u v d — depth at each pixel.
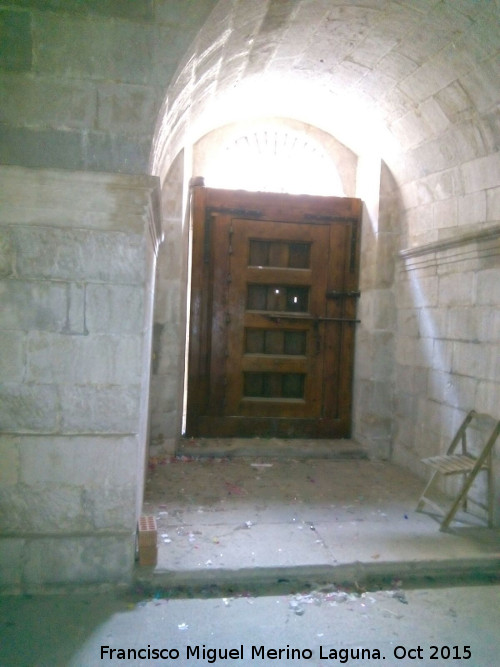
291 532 2.93
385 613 2.33
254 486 3.68
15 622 2.17
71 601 2.32
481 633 2.20
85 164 2.31
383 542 2.83
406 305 4.23
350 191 4.80
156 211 2.66
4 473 2.32
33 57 2.22
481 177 3.31
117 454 2.37
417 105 3.51
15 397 2.30
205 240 4.52
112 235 2.33
